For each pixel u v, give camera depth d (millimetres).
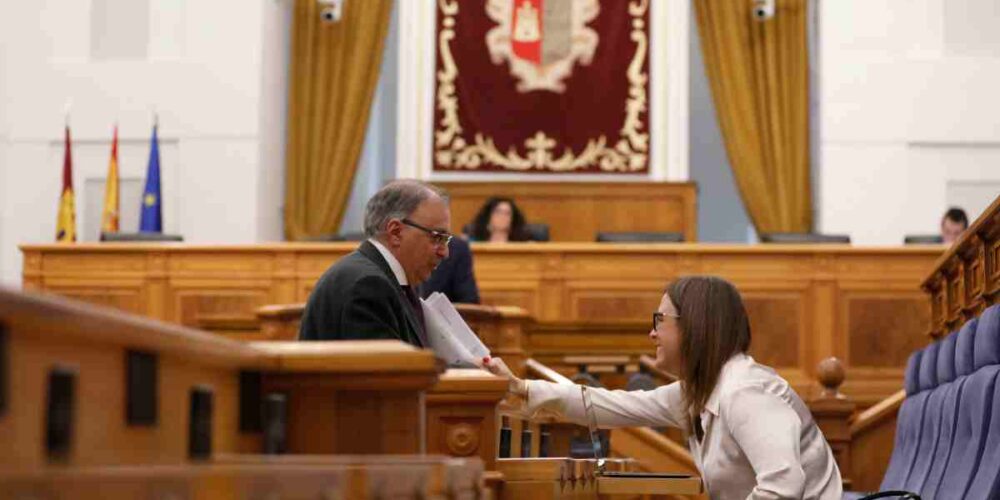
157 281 9852
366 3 12398
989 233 4559
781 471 3398
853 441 6617
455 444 3168
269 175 12203
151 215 11617
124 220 12031
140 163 12078
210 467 1533
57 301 1494
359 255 3758
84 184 12086
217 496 1516
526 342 7027
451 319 3854
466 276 6707
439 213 3852
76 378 1573
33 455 1492
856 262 9641
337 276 3584
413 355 2457
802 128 12211
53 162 12109
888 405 6566
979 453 3771
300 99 12383
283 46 12547
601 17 12492
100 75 12141
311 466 1778
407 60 12523
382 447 2479
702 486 3848
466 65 12492
